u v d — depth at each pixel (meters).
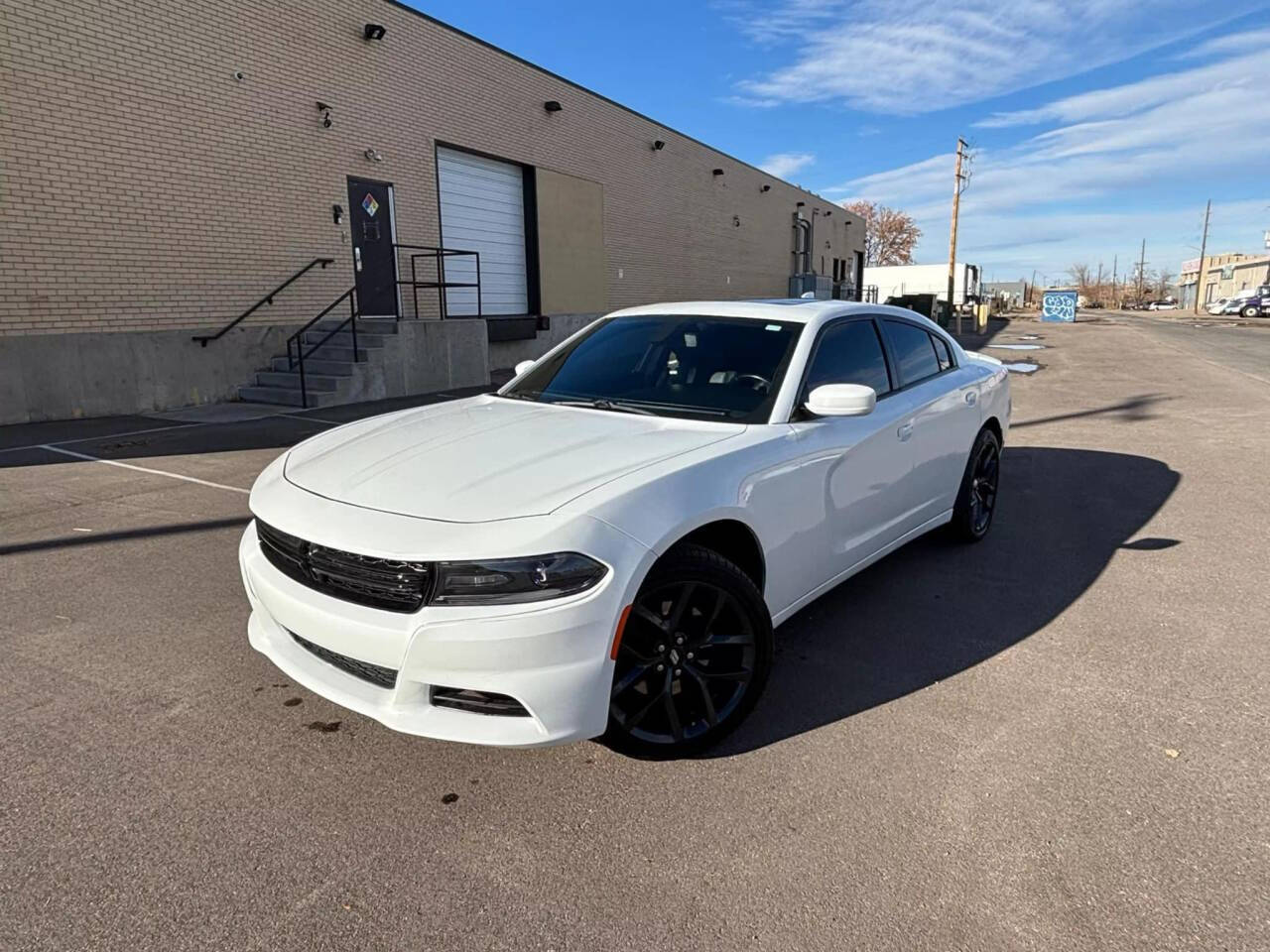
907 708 3.06
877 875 2.17
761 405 3.29
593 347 4.09
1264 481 6.84
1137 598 4.18
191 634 3.66
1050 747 2.79
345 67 13.09
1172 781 2.58
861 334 4.00
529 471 2.62
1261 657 3.47
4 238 9.31
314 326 12.88
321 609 2.42
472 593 2.23
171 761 2.67
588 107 19.31
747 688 2.82
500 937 1.95
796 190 33.59
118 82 10.15
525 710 2.30
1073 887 2.12
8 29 9.12
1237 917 2.01
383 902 2.06
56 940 1.91
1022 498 6.36
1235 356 20.72
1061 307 47.25
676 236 23.86
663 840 2.31
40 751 2.71
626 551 2.36
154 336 10.72
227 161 11.46
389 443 3.04
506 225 17.45
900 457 3.95
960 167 39.44
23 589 4.20
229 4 11.31
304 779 2.58
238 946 1.91
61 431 9.04
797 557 3.18
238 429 9.23
